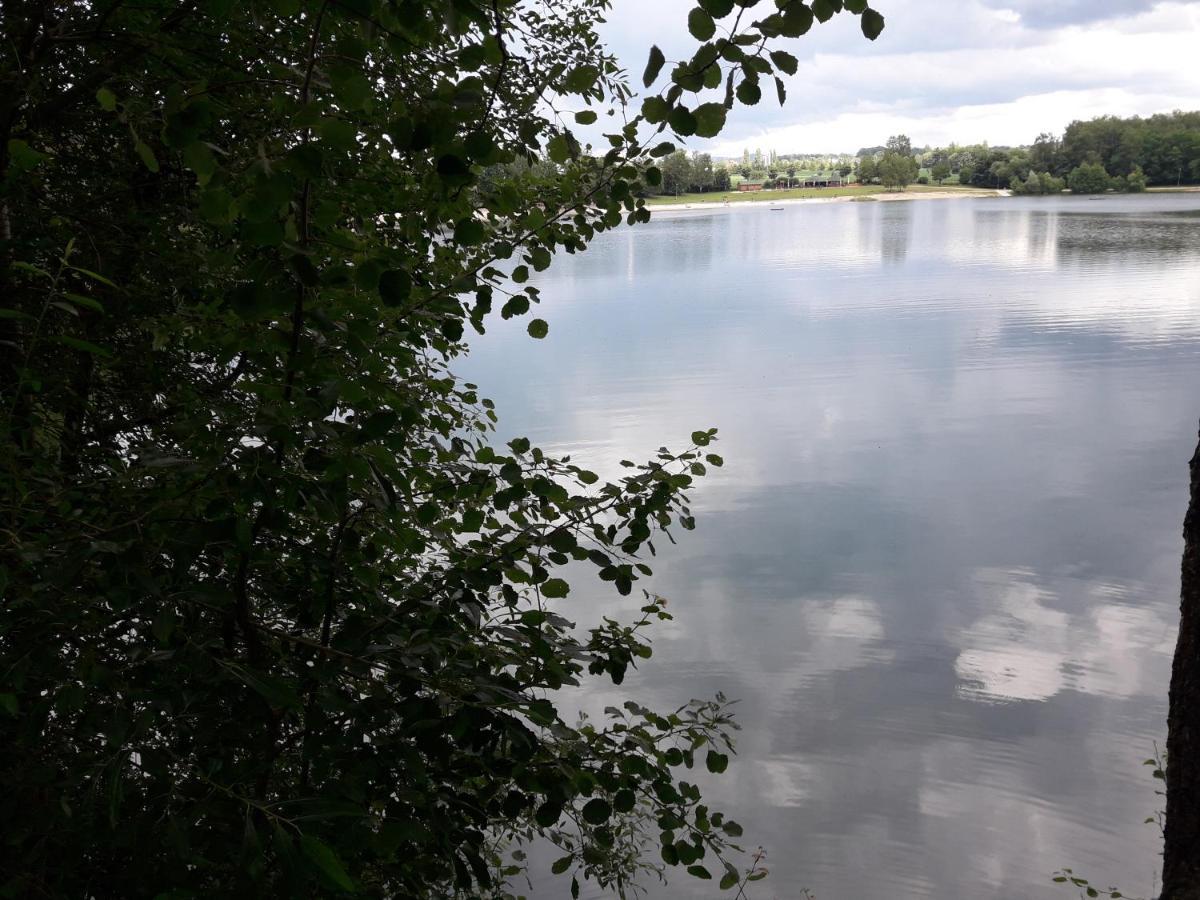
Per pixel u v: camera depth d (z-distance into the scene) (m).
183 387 2.21
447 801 1.88
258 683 1.44
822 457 21.98
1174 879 2.52
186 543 1.53
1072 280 55.06
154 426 2.74
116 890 1.49
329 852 1.14
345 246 1.95
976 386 29.27
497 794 2.04
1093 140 186.62
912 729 10.48
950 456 21.84
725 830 2.25
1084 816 9.21
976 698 11.26
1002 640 12.80
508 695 1.75
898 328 41.09
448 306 2.00
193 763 1.56
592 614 13.58
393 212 2.73
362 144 2.55
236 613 1.74
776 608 13.89
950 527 17.30
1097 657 12.27
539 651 2.02
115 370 2.65
